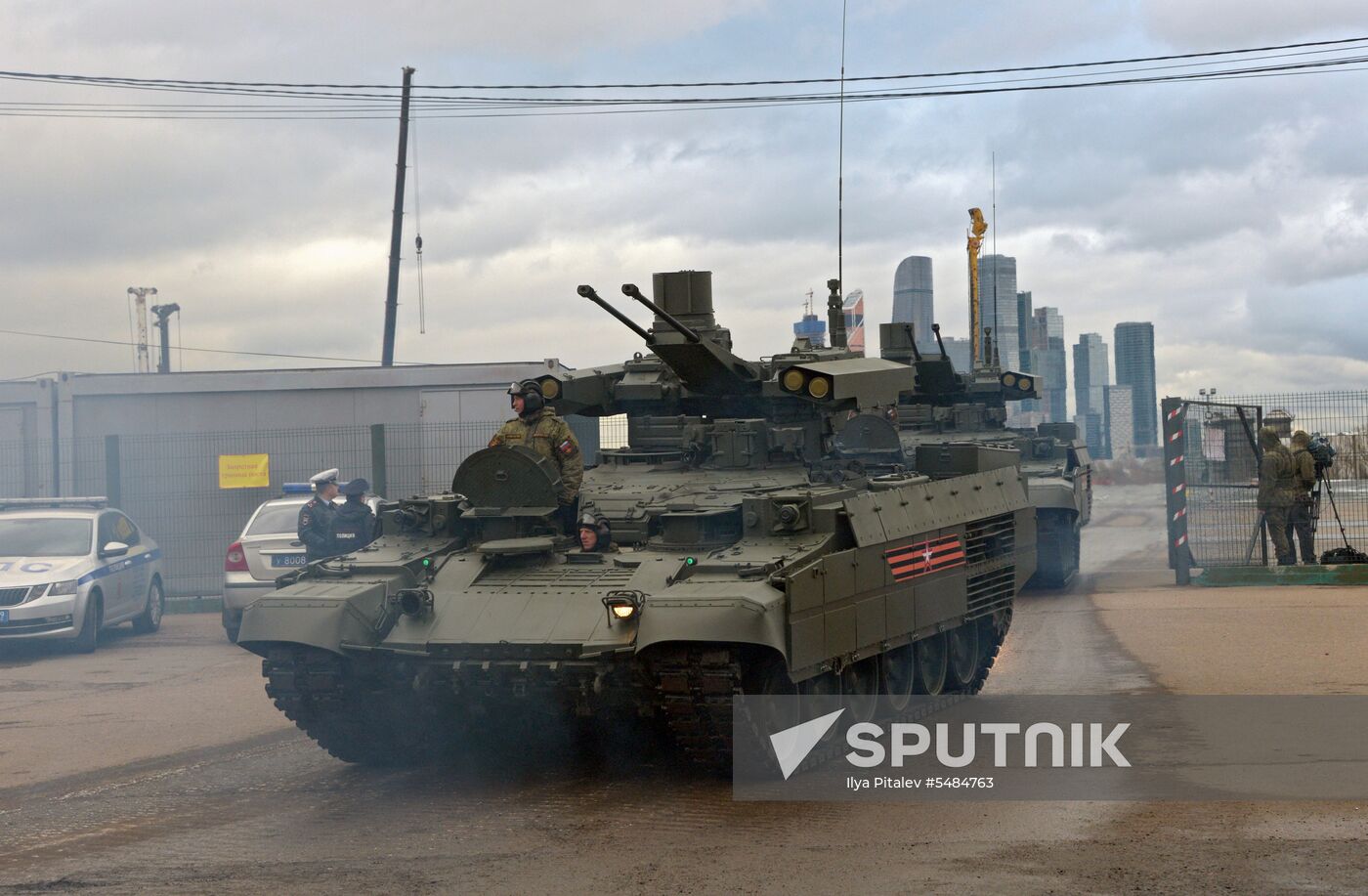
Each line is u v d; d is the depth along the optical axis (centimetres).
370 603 1105
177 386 2906
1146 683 1416
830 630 1074
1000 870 785
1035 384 2667
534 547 1153
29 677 1745
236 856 870
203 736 1321
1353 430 2445
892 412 1772
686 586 1012
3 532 2081
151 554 2242
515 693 1054
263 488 2803
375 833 923
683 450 1366
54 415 2920
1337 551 2375
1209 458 2442
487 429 2769
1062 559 2308
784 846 858
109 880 816
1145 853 810
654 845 870
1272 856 797
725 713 984
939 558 1305
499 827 934
